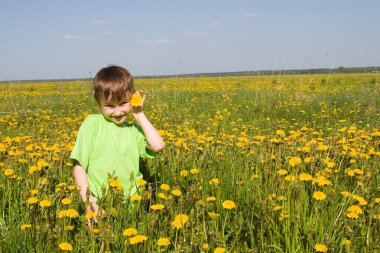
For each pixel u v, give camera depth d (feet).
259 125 27.25
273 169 12.94
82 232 8.01
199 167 13.35
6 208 10.55
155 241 8.00
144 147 11.55
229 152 15.44
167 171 13.20
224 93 54.39
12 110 39.65
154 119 29.27
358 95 45.21
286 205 9.60
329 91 57.36
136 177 11.29
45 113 35.94
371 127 25.84
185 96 50.72
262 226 8.16
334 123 28.86
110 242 7.63
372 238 8.21
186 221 8.23
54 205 10.02
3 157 14.65
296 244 8.10
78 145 10.73
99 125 11.17
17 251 8.21
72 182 11.25
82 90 65.36
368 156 14.10
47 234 8.28
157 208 8.67
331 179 12.21
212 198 9.39
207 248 7.48
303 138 17.19
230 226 9.18
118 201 9.36
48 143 18.62
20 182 11.93
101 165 10.98
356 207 8.79
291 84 79.66
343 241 7.91
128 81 10.66
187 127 24.06
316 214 9.07
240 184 11.06
